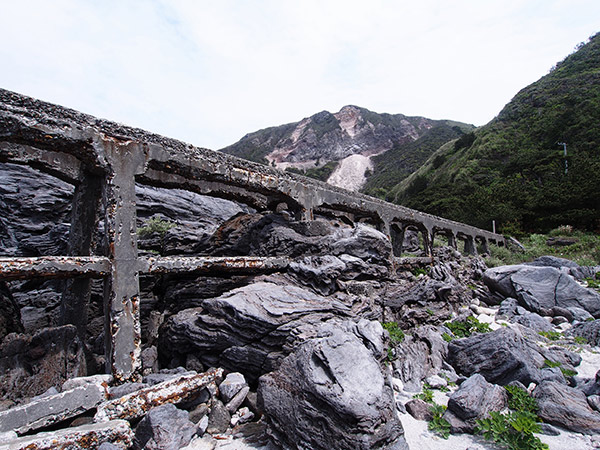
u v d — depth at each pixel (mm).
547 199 26281
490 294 10188
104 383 4191
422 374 5254
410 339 6113
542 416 4059
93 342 7664
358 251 7656
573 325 7621
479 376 4562
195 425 4059
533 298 8883
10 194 10242
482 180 38875
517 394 4438
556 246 20250
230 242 9266
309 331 4996
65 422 3750
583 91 41500
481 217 28719
